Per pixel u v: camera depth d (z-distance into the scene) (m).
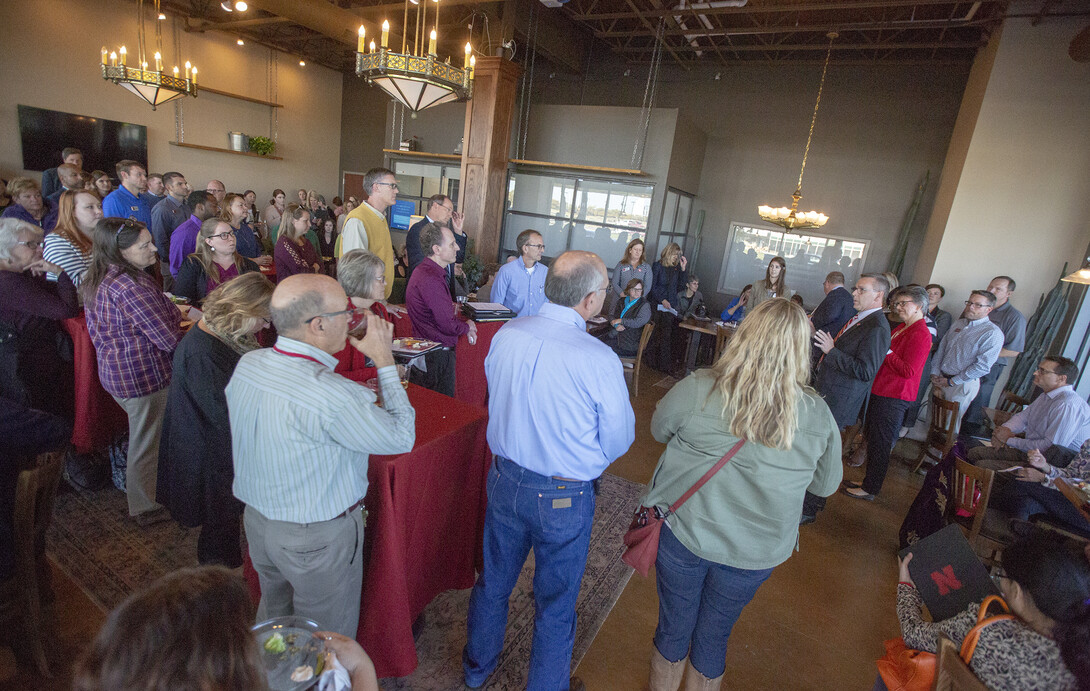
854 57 7.72
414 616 1.95
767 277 5.82
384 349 1.41
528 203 8.54
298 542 1.33
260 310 1.98
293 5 6.29
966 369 4.18
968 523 2.68
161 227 4.68
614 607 2.41
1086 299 4.57
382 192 3.28
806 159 8.24
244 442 1.31
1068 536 2.22
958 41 6.68
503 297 3.98
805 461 1.42
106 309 2.26
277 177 11.70
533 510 1.55
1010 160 5.09
